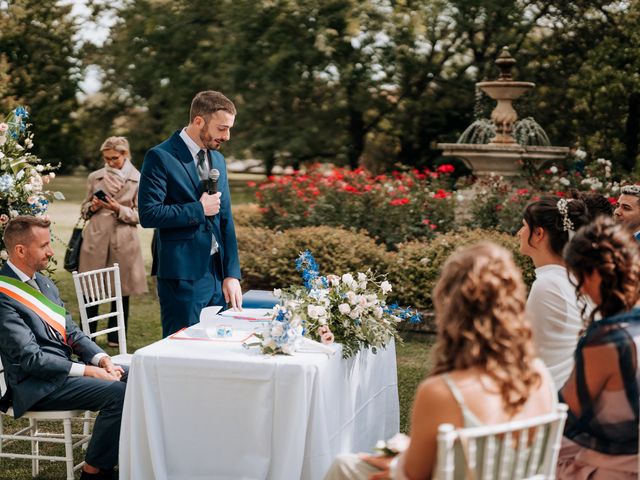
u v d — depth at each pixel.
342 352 3.77
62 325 4.03
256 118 14.20
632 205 4.55
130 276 7.02
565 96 14.52
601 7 14.23
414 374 6.14
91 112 18.41
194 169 4.68
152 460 3.51
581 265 2.71
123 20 16.03
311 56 13.39
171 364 3.50
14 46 18.80
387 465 2.79
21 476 4.28
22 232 3.93
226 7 13.73
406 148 16.41
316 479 3.44
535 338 3.28
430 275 7.45
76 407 3.88
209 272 4.75
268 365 3.42
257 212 10.34
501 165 9.63
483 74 15.08
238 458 3.48
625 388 2.62
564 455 2.85
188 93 14.31
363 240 8.14
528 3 14.52
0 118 16.80
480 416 2.22
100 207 6.98
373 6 13.62
